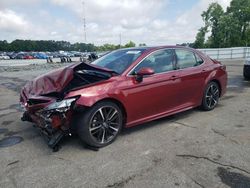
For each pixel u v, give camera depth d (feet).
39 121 12.21
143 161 10.81
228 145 12.23
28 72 56.44
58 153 11.76
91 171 10.12
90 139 11.84
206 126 14.92
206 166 10.28
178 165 10.41
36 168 10.48
